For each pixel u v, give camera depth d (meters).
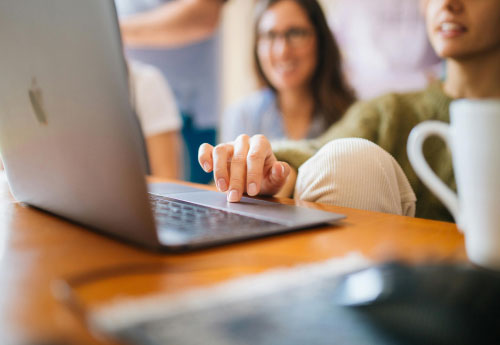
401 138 1.28
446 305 0.26
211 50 2.30
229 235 0.46
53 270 0.38
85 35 0.39
